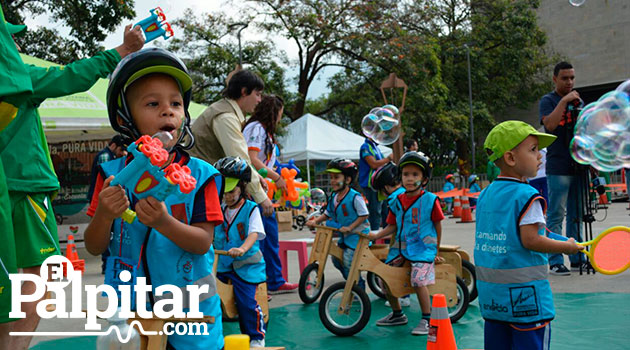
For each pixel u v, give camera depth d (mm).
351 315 4980
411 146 9961
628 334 4008
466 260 5449
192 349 1979
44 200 2754
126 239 1973
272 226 5715
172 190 1672
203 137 4508
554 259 6312
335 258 5609
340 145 17688
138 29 2635
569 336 4004
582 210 6297
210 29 24688
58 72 2641
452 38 30438
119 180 1686
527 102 34000
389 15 24781
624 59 35156
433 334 2996
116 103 1935
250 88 4582
